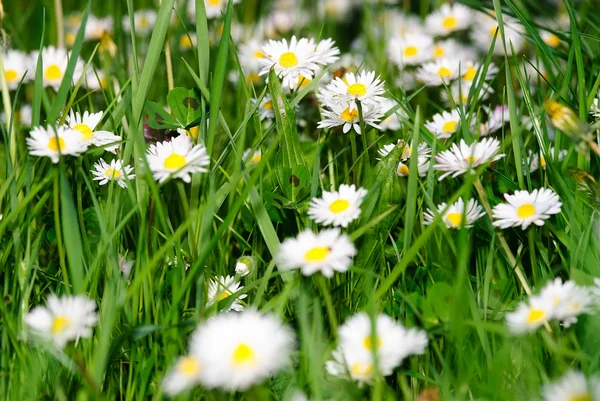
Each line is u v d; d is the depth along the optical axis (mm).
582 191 664
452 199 610
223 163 761
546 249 672
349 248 601
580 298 595
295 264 599
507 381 606
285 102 693
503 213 641
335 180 752
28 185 661
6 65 819
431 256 671
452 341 617
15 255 643
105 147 656
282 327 611
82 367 580
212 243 617
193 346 575
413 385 620
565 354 606
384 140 792
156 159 642
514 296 660
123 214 700
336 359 597
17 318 628
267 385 615
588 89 762
